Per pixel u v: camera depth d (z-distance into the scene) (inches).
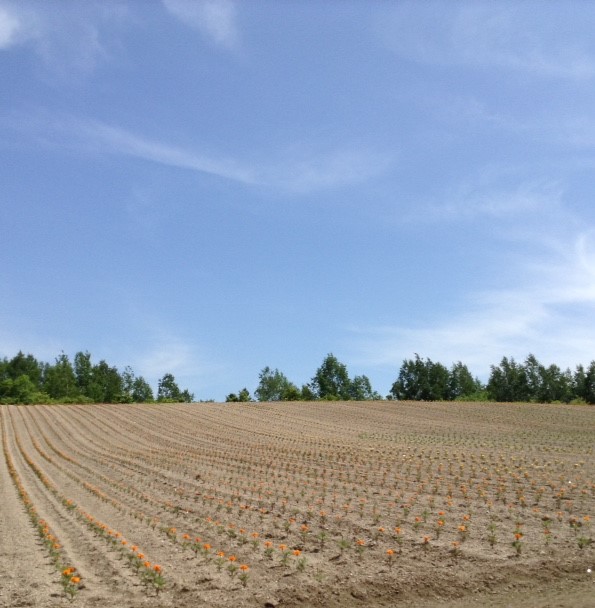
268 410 2368.4
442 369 3794.3
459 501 632.4
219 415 2202.3
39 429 1862.7
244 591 347.6
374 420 2036.2
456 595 359.3
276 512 597.6
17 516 610.5
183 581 364.2
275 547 449.7
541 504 603.2
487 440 1393.9
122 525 547.8
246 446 1398.9
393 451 1190.3
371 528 505.7
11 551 444.1
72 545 463.8
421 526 511.5
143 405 2549.2
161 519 576.1
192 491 773.9
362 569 390.3
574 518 534.3
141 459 1202.0
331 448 1290.6
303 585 358.0
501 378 3548.2
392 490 719.1
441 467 910.4
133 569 389.1
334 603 342.6
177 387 4318.4
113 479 932.6
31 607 318.7
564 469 858.8
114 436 1694.1
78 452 1370.6
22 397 3351.4
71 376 4008.4
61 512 636.7
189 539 478.0
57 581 364.5
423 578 375.2
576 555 421.7
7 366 4055.1
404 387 3806.6
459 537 472.1
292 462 1067.9
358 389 3973.9
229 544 460.4
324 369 3870.6
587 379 3211.1
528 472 833.5
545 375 3459.6
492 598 354.3
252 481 849.5
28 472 1053.2
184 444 1491.1
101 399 4001.0
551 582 378.9
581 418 1975.9
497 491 687.1
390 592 358.0
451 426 1815.9
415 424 1888.5
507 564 400.2
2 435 1731.1
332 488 751.7
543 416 2062.0
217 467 1035.9
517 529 497.0
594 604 341.4
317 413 2262.6
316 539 474.6
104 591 347.3
